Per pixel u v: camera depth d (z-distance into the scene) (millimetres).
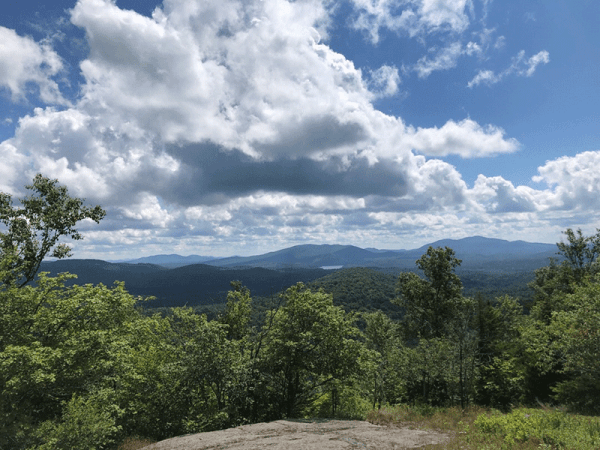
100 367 16266
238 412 21469
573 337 18094
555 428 10820
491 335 31266
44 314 16438
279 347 21938
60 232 25812
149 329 25562
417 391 29531
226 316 27594
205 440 13727
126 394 21000
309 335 21281
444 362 26047
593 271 37469
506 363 26000
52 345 15797
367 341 30344
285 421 17844
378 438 13516
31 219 25031
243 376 20828
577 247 40219
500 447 10164
